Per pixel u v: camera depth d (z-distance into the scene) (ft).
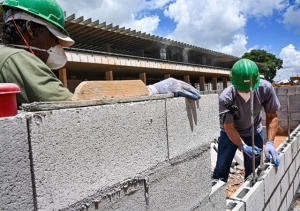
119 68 36.45
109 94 3.88
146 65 37.55
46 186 2.76
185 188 5.20
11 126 2.48
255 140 11.93
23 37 4.22
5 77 3.59
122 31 34.63
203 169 5.85
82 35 33.68
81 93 3.49
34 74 3.59
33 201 2.67
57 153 2.87
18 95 3.54
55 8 4.41
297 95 25.36
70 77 39.52
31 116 2.64
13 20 4.19
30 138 2.63
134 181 3.93
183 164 5.15
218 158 11.91
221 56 63.62
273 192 10.18
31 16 4.17
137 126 4.00
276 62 118.21
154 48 46.91
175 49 50.31
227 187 13.50
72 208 3.03
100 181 3.37
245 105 10.81
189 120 5.34
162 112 4.58
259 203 8.52
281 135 25.89
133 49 45.91
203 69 51.90
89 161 3.23
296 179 14.51
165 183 4.64
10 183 2.48
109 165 3.51
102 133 3.42
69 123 3.00
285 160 11.80
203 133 5.83
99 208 3.37
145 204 4.16
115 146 3.61
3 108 2.57
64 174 2.94
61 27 4.44
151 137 4.31
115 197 3.61
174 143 4.87
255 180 8.76
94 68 34.55
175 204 4.89
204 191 5.86
